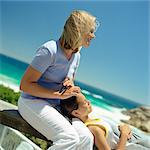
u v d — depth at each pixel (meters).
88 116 5.11
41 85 4.82
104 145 4.79
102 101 42.69
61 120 4.65
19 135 5.65
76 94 4.90
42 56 4.60
